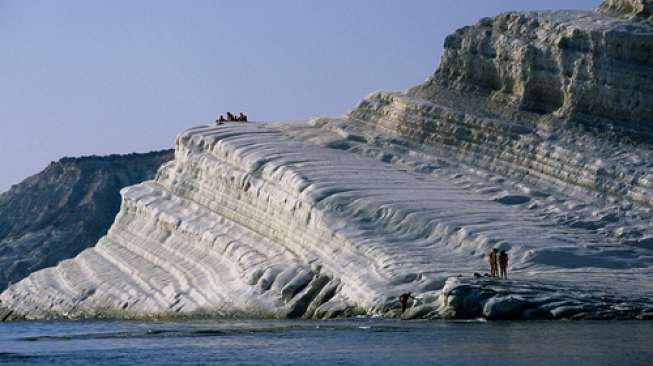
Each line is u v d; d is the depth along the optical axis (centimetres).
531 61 19675
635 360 8275
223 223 18550
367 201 16200
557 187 17912
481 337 10194
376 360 8919
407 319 12750
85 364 9625
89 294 19762
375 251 14912
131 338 12319
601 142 18362
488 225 15600
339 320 13425
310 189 16688
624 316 11856
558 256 14600
